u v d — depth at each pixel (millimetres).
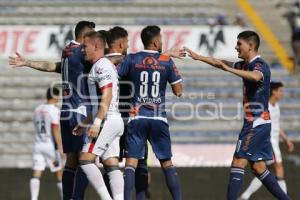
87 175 25297
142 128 27359
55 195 44656
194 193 44656
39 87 62844
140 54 27469
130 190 26938
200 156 48219
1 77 63281
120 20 70688
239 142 27281
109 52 28016
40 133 41344
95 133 24484
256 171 27922
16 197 45094
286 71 65562
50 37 60812
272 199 43688
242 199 40000
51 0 73000
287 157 45594
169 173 27828
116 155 26297
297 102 61812
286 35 70688
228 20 71625
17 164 54406
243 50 27125
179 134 56562
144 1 73438
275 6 75750
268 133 27344
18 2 73000
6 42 60719
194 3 74062
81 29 27438
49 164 41344
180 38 60438
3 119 59406
